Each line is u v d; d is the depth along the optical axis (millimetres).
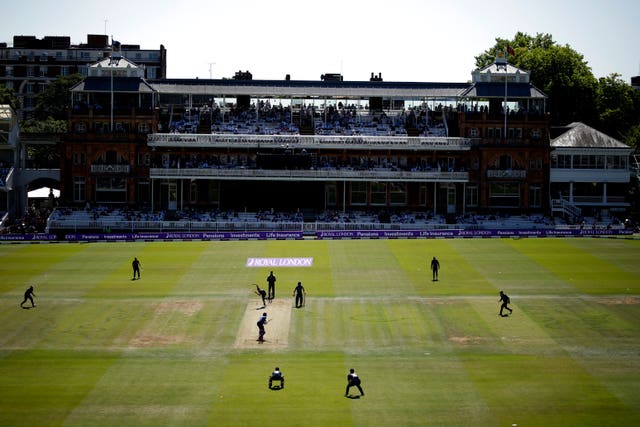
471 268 90750
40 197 137875
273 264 93125
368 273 88375
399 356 61750
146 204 130375
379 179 129125
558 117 166000
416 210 132250
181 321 70688
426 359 61062
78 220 119562
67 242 108625
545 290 80750
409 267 91250
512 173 131625
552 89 163875
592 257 96625
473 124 134125
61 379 57031
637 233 117500
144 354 62281
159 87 137875
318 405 52312
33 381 56625
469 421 50094
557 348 63562
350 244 105688
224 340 65688
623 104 169375
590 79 167625
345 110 140250
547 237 112250
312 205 131750
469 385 55875
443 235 112188
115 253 99750
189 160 130750
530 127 134500
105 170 129000
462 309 74125
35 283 84062
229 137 129250
